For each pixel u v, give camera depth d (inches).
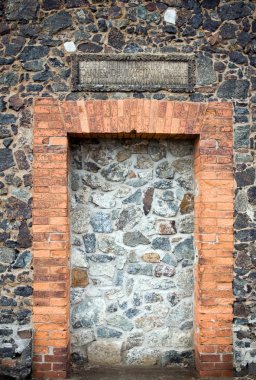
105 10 175.3
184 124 172.9
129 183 182.4
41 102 172.1
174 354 179.8
